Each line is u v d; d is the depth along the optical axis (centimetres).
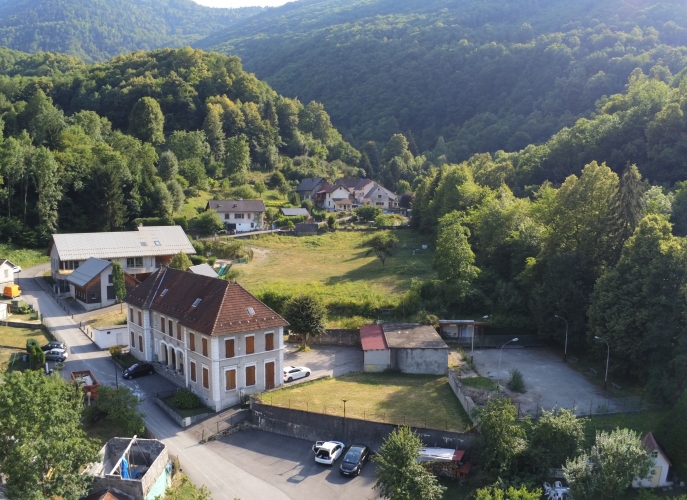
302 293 6931
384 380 5494
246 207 12781
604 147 11162
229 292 5162
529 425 4262
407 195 16362
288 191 16000
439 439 4194
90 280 7525
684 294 4659
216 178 16312
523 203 8594
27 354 5662
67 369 5634
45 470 3031
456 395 5050
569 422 3828
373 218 13588
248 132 19125
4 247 9788
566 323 5900
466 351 6291
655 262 4906
